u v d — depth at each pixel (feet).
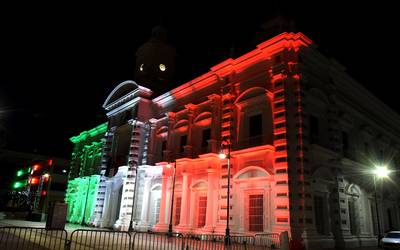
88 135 154.10
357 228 73.72
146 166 99.76
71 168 161.17
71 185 153.89
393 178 95.96
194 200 81.87
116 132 119.44
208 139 84.48
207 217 75.66
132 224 92.53
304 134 65.05
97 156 138.72
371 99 92.99
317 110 72.54
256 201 68.49
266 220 64.69
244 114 76.48
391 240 62.75
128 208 99.86
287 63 69.72
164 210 90.89
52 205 73.31
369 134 89.45
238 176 72.23
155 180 97.71
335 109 75.97
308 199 61.46
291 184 62.54
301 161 63.05
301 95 67.10
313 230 60.44
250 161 71.10
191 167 85.30
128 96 116.06
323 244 61.11
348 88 84.94
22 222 111.34
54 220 72.13
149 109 110.42
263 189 67.36
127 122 111.65
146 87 112.27
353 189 77.00
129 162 103.60
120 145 118.01
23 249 42.73
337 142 73.67
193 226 79.92
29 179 249.14
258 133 72.33
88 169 144.56
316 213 64.75
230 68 81.10
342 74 80.23
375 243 77.20
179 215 86.33
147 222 95.66
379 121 97.71
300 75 67.92
